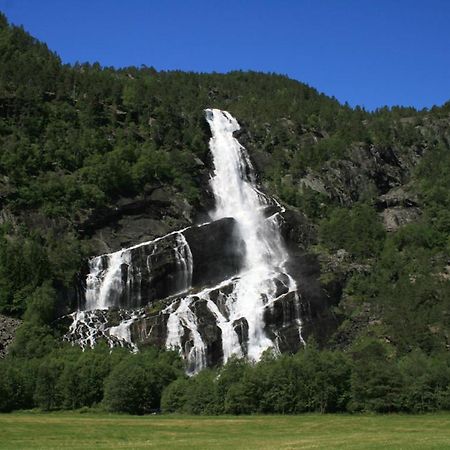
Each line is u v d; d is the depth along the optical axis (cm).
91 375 11319
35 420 9575
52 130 17938
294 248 17412
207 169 19850
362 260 16938
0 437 7912
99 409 11006
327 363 11181
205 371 11888
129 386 10950
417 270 16175
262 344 14075
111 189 16862
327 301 15138
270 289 14975
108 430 8700
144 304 14725
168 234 16012
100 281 14725
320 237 17850
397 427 9206
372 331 14412
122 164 17400
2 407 10900
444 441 6950
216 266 15888
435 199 19750
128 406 10881
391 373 11181
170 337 13688
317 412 10950
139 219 16700
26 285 13712
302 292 14888
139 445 7162
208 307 14438
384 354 13112
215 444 7175
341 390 11094
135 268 14912
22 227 15000
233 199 19250
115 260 15025
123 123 19900
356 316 14975
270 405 10838
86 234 15825
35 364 11356
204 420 9888
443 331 13788
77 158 17525
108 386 11006
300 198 19388
